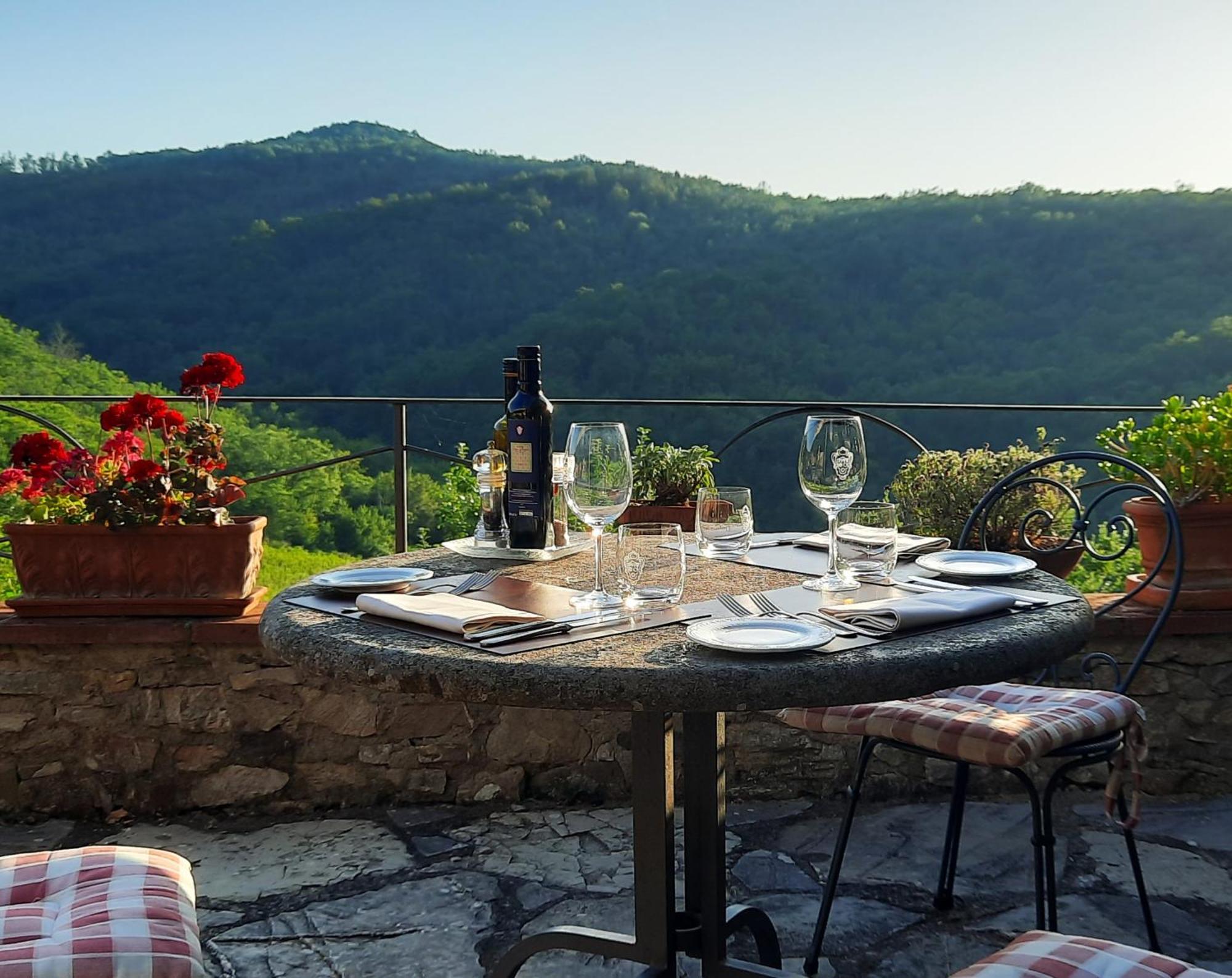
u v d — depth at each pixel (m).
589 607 1.52
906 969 2.07
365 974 2.07
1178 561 2.15
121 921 1.25
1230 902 2.32
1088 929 2.21
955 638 1.34
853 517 1.66
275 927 2.25
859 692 1.22
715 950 1.73
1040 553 2.93
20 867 1.41
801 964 2.09
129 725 2.79
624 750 2.88
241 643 2.75
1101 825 2.71
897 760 2.90
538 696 1.23
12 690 2.77
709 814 1.71
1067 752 1.91
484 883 2.43
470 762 2.87
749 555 1.94
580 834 2.68
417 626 1.43
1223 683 2.87
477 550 2.02
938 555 1.84
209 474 2.80
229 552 2.76
